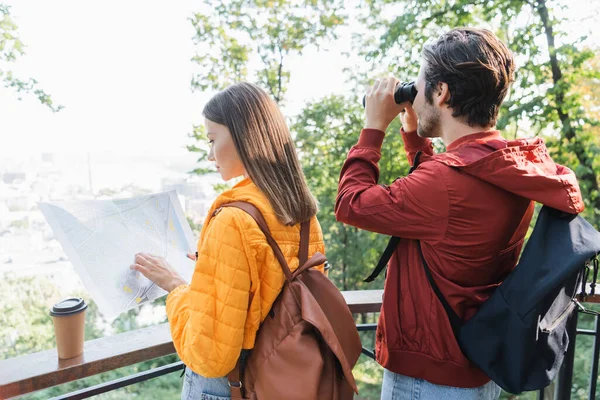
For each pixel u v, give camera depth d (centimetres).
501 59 94
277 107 105
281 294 97
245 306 88
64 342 114
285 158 102
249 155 97
